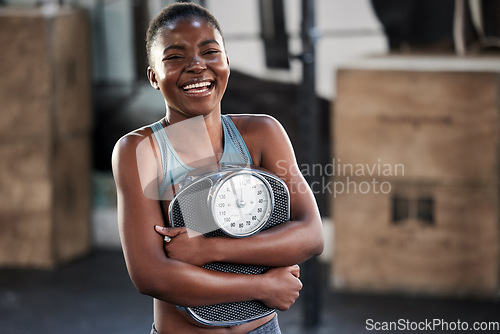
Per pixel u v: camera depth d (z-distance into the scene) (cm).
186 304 176
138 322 446
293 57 416
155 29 179
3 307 471
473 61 466
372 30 508
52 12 512
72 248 555
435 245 466
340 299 475
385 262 475
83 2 553
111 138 570
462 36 489
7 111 517
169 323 190
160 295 176
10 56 509
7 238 537
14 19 504
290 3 515
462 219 460
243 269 181
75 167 551
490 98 443
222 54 179
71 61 531
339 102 463
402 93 453
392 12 501
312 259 430
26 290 500
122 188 178
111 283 511
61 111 525
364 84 457
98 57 560
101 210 578
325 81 523
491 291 463
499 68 457
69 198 547
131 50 554
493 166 450
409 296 475
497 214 455
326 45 517
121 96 562
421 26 497
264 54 528
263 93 534
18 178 528
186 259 175
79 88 544
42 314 460
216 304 181
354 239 477
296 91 528
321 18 514
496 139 446
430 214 464
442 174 457
